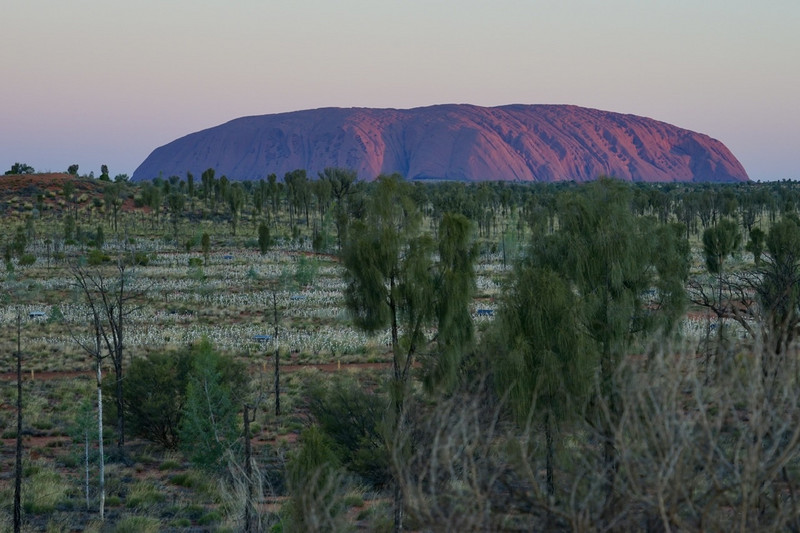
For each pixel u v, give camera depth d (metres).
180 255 184.75
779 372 9.84
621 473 10.18
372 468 37.75
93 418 44.94
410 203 33.03
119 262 50.97
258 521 25.70
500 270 151.75
